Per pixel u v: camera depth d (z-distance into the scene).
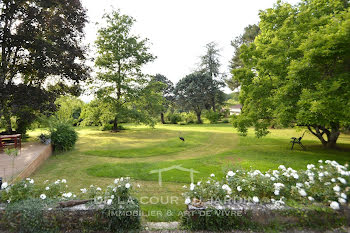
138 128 24.98
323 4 9.80
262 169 6.42
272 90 10.02
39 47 10.07
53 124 10.89
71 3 11.81
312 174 3.26
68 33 11.85
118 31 20.34
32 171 6.44
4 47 10.48
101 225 2.77
